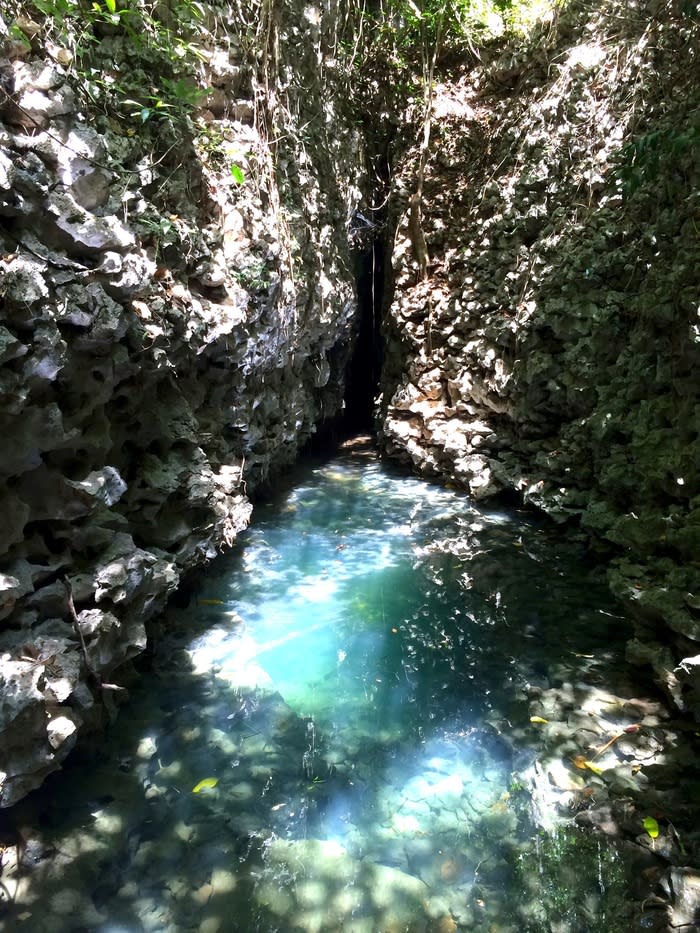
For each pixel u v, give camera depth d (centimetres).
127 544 269
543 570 461
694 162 461
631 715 297
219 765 260
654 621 324
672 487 401
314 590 422
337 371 800
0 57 231
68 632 231
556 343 586
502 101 708
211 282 379
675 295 443
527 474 595
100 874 207
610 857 222
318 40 631
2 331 192
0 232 217
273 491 624
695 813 238
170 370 340
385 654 352
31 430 213
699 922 192
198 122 391
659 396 470
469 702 311
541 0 674
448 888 212
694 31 522
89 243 250
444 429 673
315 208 600
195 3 369
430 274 742
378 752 275
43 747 205
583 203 598
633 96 568
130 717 280
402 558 479
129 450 318
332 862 219
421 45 754
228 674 318
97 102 300
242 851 221
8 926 186
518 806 246
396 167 782
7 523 214
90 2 300
